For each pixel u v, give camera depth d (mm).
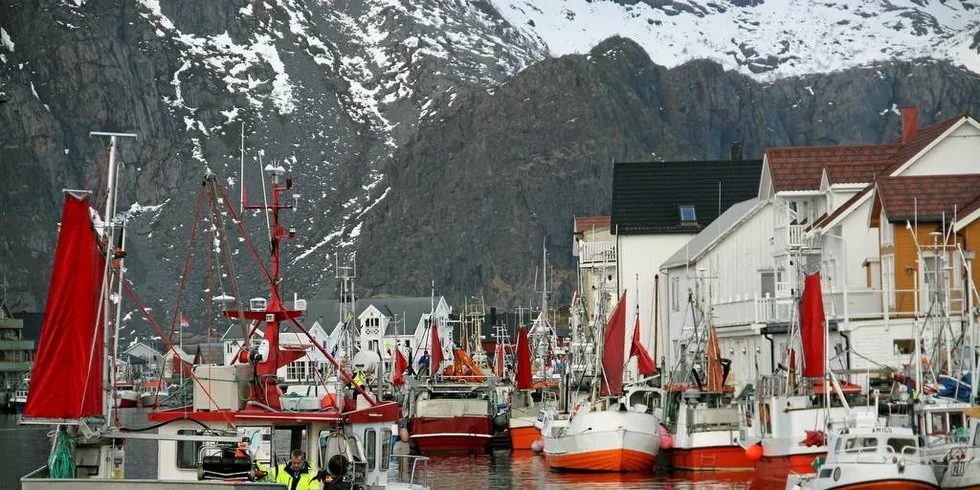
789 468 65062
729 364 90688
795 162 105625
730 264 116688
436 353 174875
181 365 53000
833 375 63875
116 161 46812
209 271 49906
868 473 53969
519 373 122562
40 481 41625
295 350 50156
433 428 107312
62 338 42094
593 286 157125
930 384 68500
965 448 56312
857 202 93625
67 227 42156
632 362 134250
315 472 45938
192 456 46062
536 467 92562
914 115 108125
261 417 45750
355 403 49406
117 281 47219
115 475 45219
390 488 50312
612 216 152750
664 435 84688
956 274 84688
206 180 48406
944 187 88062
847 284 93438
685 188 156250
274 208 49594
